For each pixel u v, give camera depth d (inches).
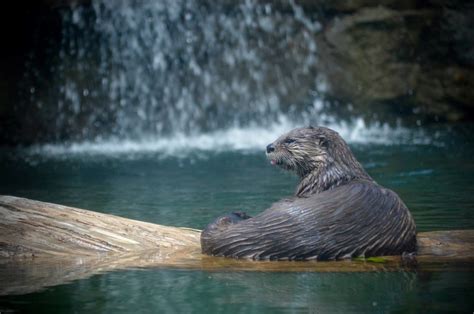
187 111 1662.2
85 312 471.5
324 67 1633.9
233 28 1676.9
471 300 481.4
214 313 464.8
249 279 546.6
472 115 1631.4
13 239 641.6
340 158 642.2
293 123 1638.8
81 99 1637.6
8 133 1609.3
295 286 525.7
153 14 1727.4
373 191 601.3
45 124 1609.3
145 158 1359.5
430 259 594.2
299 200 603.8
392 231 592.1
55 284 542.3
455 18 1605.6
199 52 1689.2
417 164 1149.7
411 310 462.3
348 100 1621.6
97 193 1010.7
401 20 1611.7
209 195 975.0
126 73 1685.5
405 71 1616.6
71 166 1277.1
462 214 789.2
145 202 935.7
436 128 1557.6
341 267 572.4
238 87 1659.7
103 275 569.0
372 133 1524.4
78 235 654.5
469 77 1611.7
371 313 458.0
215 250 614.9
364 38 1620.3
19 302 495.2
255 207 882.1
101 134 1624.0
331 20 1641.2
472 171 1073.5
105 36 1688.0
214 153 1397.6
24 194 1006.4
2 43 1654.8
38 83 1637.6
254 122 1647.4
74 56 1663.4
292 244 589.0
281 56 1653.5
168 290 522.3
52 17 1641.2
